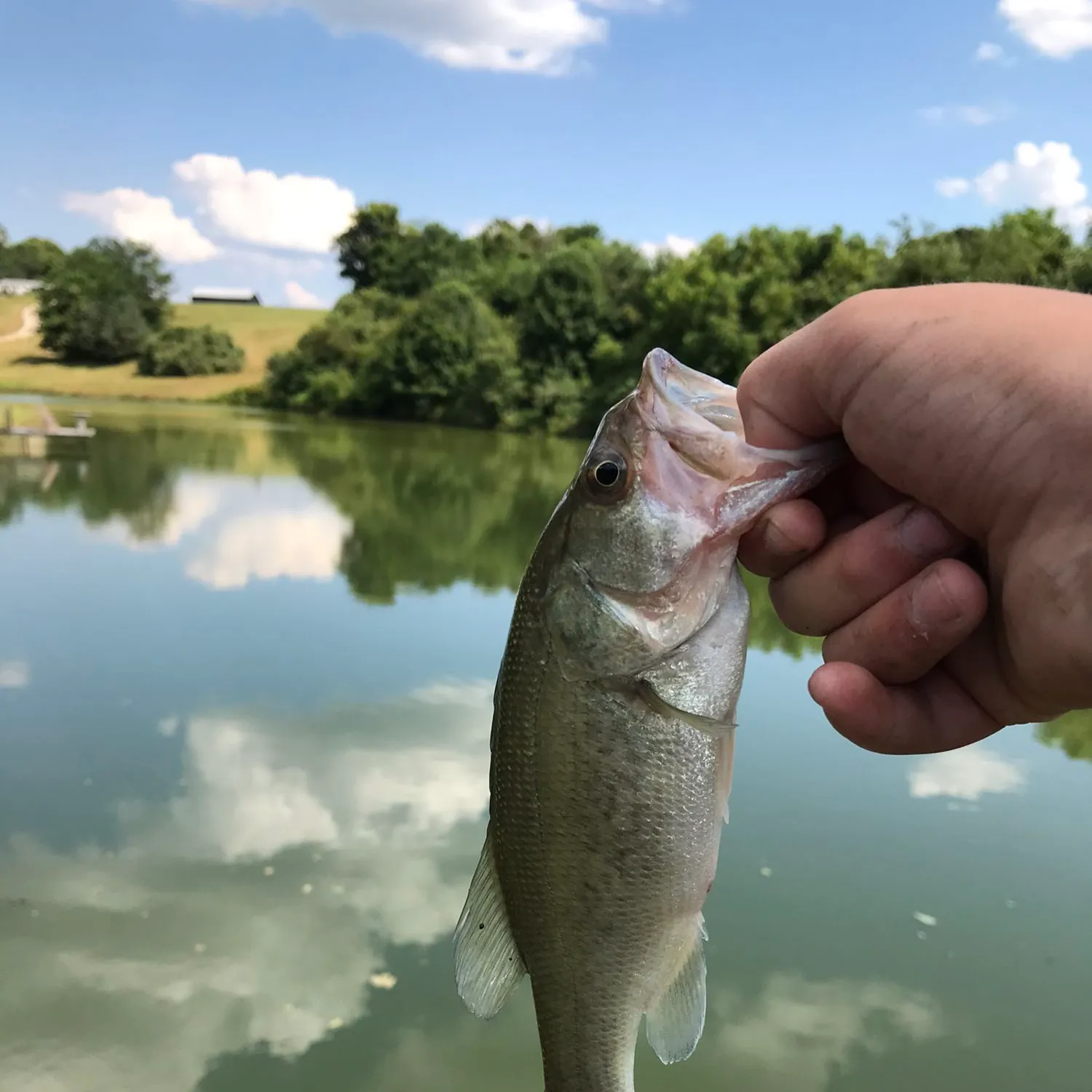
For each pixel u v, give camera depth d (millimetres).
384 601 1301
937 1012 502
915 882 609
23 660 998
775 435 254
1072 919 574
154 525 1858
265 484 2619
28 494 2203
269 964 525
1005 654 244
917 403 223
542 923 271
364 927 562
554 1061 270
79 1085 450
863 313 232
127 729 822
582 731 266
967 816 694
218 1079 452
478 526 2037
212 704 882
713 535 259
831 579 250
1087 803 716
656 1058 482
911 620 237
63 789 710
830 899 591
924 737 260
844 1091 458
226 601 1269
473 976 280
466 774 752
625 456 266
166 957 531
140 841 644
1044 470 212
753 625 1183
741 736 826
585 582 268
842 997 514
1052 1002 509
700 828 262
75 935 543
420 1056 471
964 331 219
